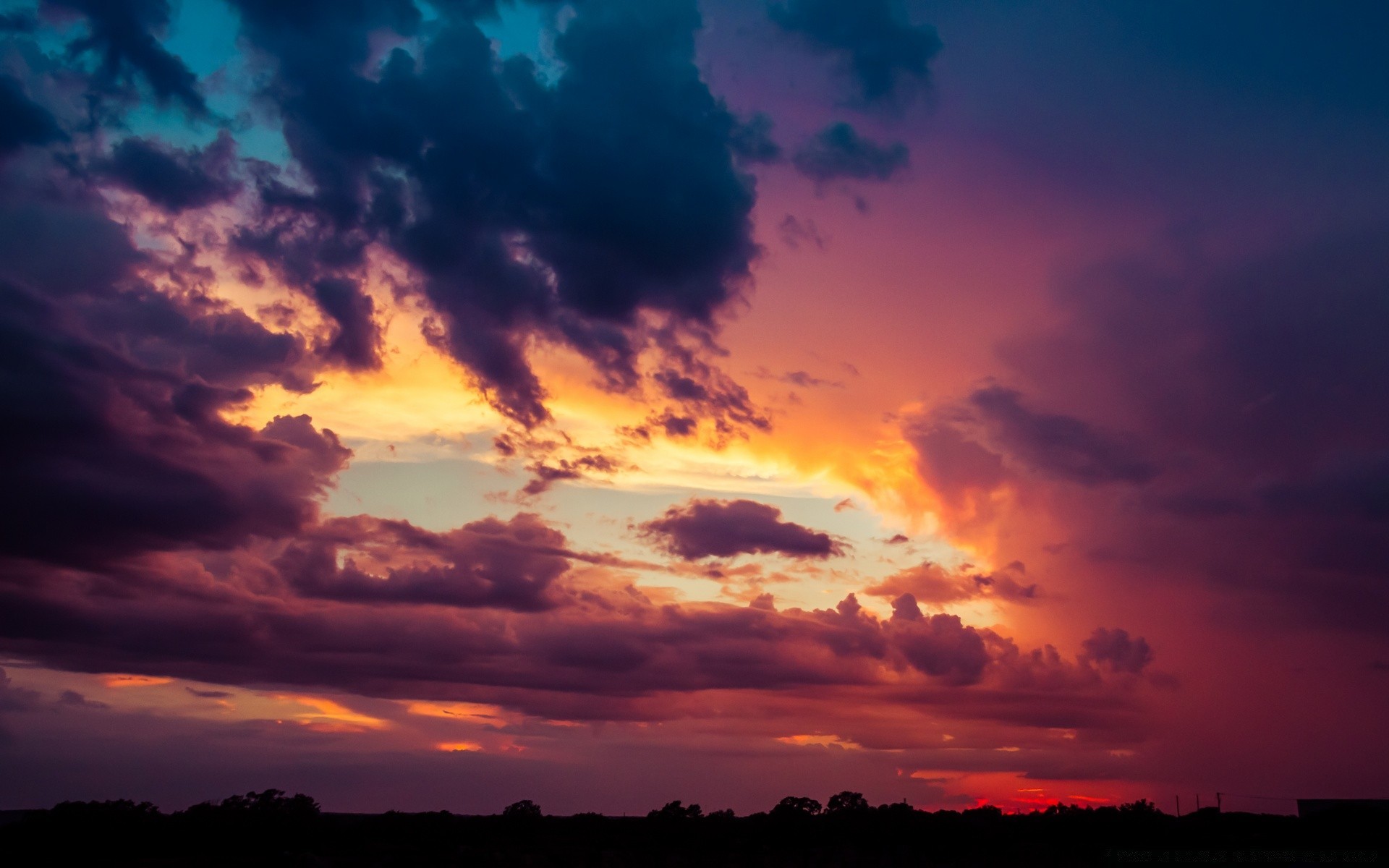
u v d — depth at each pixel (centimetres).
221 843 7762
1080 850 8319
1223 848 8169
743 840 8831
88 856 7269
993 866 8031
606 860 7588
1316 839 8312
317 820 8469
